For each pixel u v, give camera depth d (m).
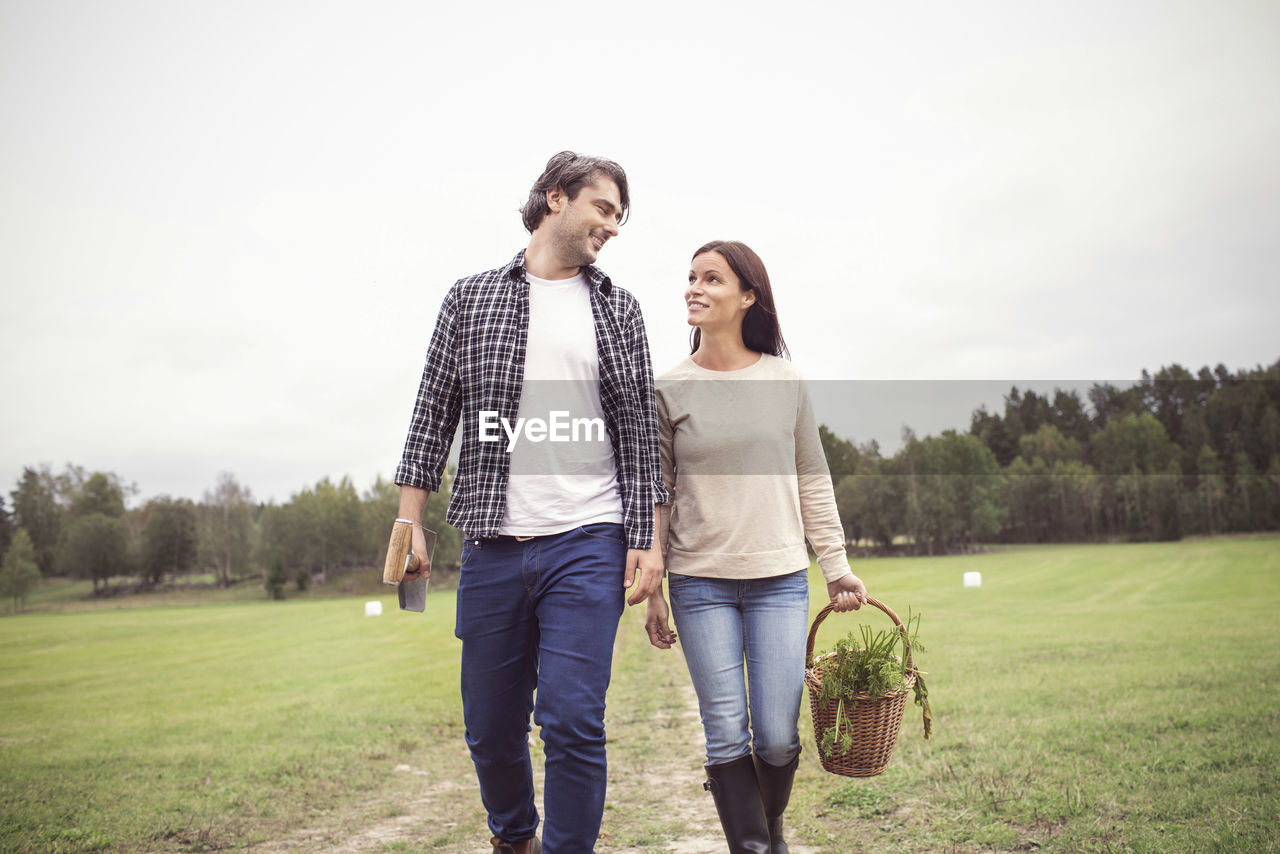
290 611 38.94
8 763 5.86
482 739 2.48
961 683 7.06
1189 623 12.06
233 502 69.38
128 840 3.66
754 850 2.44
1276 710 4.89
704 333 2.80
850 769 2.57
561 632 2.30
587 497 2.42
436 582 45.47
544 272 2.56
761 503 2.64
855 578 2.77
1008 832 3.07
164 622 34.66
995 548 48.84
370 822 3.92
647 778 4.54
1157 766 3.85
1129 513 50.78
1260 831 2.86
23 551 64.06
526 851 2.59
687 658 2.66
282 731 6.81
